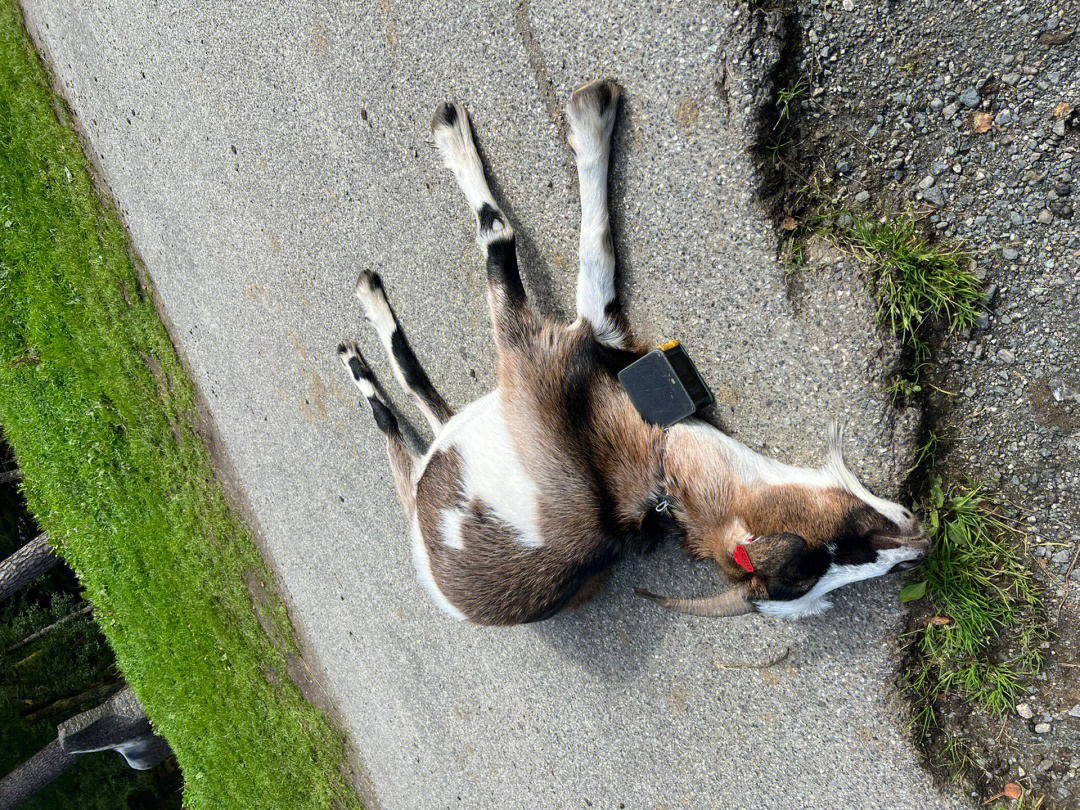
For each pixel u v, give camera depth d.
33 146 2.60
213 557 2.66
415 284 1.83
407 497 1.85
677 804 1.75
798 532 1.39
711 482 1.44
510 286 1.55
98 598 3.05
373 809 2.46
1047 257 1.30
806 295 1.41
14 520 4.25
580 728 1.87
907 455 1.39
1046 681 1.41
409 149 1.75
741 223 1.42
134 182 2.39
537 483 1.48
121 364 2.67
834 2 1.33
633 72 1.45
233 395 2.39
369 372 1.94
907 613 1.45
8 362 2.88
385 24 1.69
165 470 2.71
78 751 3.41
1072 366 1.31
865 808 1.54
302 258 2.02
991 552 1.40
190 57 2.06
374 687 2.31
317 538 2.31
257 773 2.71
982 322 1.35
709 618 1.63
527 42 1.53
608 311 1.53
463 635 2.03
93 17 2.24
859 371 1.39
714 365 1.50
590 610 1.78
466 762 2.12
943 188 1.34
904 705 1.48
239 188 2.09
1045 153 1.28
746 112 1.38
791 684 1.58
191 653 2.80
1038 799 1.43
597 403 1.48
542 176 1.58
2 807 4.03
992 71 1.28
